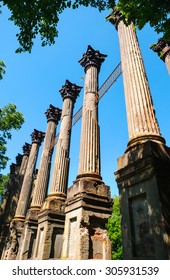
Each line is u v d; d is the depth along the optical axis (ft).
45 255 36.45
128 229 17.48
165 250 13.55
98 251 27.25
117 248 72.84
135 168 18.30
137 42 28.71
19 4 20.36
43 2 20.77
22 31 21.91
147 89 23.50
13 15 21.06
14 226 66.90
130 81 24.64
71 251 27.43
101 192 30.94
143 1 20.13
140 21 20.93
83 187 29.94
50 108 73.51
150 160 16.89
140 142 19.39
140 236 16.52
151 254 15.06
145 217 16.61
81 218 27.53
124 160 20.04
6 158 79.82
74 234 28.43
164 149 17.97
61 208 42.01
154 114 21.84
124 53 28.25
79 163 35.06
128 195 18.61
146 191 16.72
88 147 35.27
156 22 20.97
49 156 64.39
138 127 20.85
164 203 15.28
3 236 80.07
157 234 14.53
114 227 75.72
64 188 45.11
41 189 57.77
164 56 48.65
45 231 38.63
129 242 16.93
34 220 53.26
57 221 40.42
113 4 22.53
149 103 22.30
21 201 72.49
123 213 18.60
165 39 20.98
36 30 22.22
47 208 41.14
